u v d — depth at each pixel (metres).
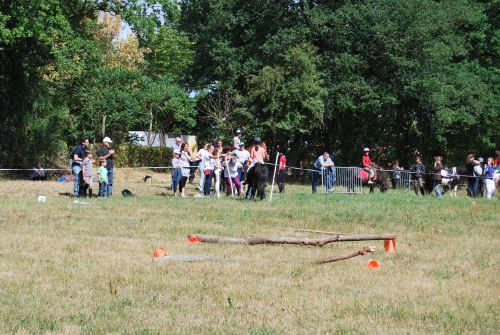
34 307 7.50
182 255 10.75
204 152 24.98
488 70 45.66
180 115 49.16
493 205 22.30
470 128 46.09
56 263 10.11
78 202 20.08
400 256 11.66
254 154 22.89
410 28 39.53
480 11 44.12
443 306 8.03
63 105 42.31
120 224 15.04
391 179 33.56
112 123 46.28
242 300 8.09
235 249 11.78
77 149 23.25
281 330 6.79
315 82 38.88
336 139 46.19
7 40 32.03
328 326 7.02
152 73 57.22
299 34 40.44
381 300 8.26
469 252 12.28
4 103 36.09
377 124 44.59
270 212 18.06
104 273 9.40
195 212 17.91
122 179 33.28
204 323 7.01
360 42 40.75
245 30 46.25
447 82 41.31
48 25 34.59
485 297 8.55
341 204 21.12
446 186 32.31
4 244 11.84
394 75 40.78
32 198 22.00
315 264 10.60
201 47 53.78
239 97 41.78
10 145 35.78
